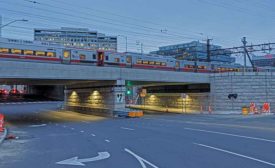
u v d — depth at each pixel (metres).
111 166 10.48
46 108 60.50
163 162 10.88
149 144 15.38
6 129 24.66
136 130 22.53
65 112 50.31
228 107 45.25
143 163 10.81
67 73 34.44
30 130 24.67
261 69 57.56
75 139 18.31
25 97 96.25
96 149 14.27
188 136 18.16
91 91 45.75
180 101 54.22
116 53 45.34
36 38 98.00
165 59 51.25
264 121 29.44
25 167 10.62
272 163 10.38
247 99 44.31
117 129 23.81
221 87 46.00
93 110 45.00
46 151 14.02
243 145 14.34
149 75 41.69
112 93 39.66
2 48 34.91
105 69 37.78
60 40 101.62
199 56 88.62
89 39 106.75
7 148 15.13
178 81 44.59
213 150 13.12
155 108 58.88
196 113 45.41
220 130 21.11
